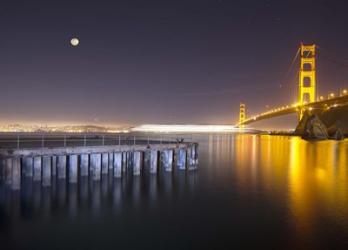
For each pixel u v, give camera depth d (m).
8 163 18.17
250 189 23.58
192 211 17.62
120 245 12.97
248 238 13.87
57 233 14.06
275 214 17.20
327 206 18.78
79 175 23.72
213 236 14.07
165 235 14.09
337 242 13.51
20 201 18.09
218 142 100.25
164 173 28.00
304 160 44.19
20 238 13.48
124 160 26.64
